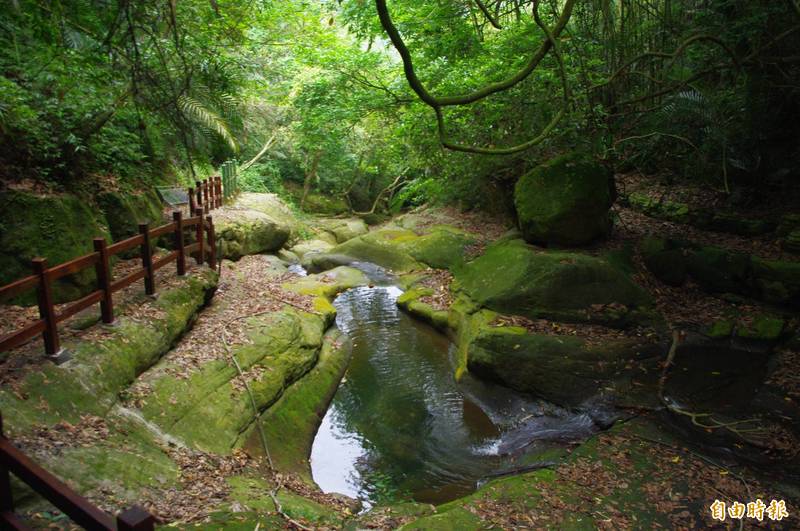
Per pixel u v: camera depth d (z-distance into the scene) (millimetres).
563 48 8836
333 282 13055
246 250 13219
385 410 7773
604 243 10445
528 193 10477
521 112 9250
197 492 4652
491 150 3023
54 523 3600
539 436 6703
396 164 20391
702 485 5230
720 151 9727
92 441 4586
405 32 9602
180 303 7359
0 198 6414
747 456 5750
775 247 9242
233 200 15602
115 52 4637
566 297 9008
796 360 7523
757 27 7922
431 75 10016
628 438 6125
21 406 4500
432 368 9070
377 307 11984
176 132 5773
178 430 5535
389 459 6645
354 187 25516
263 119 19531
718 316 8648
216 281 8781
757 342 8000
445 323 10312
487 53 9594
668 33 9227
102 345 5680
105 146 8375
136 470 4543
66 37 4527
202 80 6113
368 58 10961
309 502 5219
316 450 6809
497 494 5156
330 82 11305
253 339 7688
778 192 10125
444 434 7152
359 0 5496
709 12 9008
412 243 14398
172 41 5594
